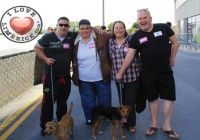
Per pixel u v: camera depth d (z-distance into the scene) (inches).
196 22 938.1
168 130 153.6
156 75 147.8
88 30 153.7
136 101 163.2
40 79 331.9
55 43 153.3
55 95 160.4
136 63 155.5
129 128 162.9
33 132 167.0
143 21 138.5
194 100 223.3
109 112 149.8
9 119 191.6
